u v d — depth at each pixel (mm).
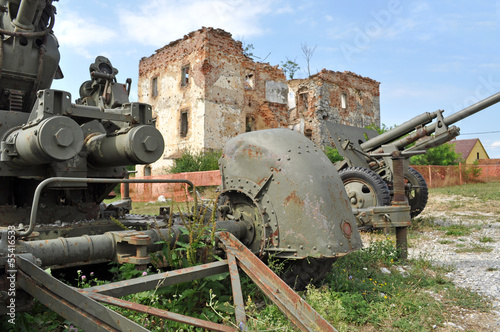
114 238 2830
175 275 2611
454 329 3086
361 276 4199
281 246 3336
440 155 26312
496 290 4023
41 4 3750
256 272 2779
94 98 4328
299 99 26938
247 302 2941
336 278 3846
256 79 22391
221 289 3219
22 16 3639
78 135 3027
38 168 3371
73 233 3219
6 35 3719
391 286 3951
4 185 3641
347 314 3197
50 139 2895
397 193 5344
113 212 4242
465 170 24391
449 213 10750
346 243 3254
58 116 2953
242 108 21453
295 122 26828
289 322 2703
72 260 2637
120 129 3670
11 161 3193
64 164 3361
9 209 3426
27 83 3895
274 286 2629
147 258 2775
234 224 3516
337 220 3285
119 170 3936
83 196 3936
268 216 3434
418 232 7816
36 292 2145
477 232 7758
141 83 24516
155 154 3426
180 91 21516
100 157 3516
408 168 8766
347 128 9086
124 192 5281
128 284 2396
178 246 3195
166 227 3277
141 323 2588
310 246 3209
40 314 2619
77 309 2066
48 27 3854
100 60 4207
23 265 2189
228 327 2303
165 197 16234
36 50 3850
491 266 5035
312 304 3146
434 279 4324
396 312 3322
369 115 29297
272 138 3594
